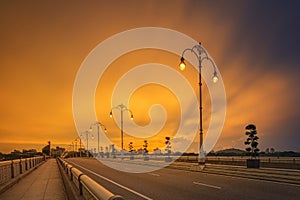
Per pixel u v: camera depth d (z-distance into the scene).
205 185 17.14
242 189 14.94
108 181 20.78
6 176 16.62
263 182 18.06
